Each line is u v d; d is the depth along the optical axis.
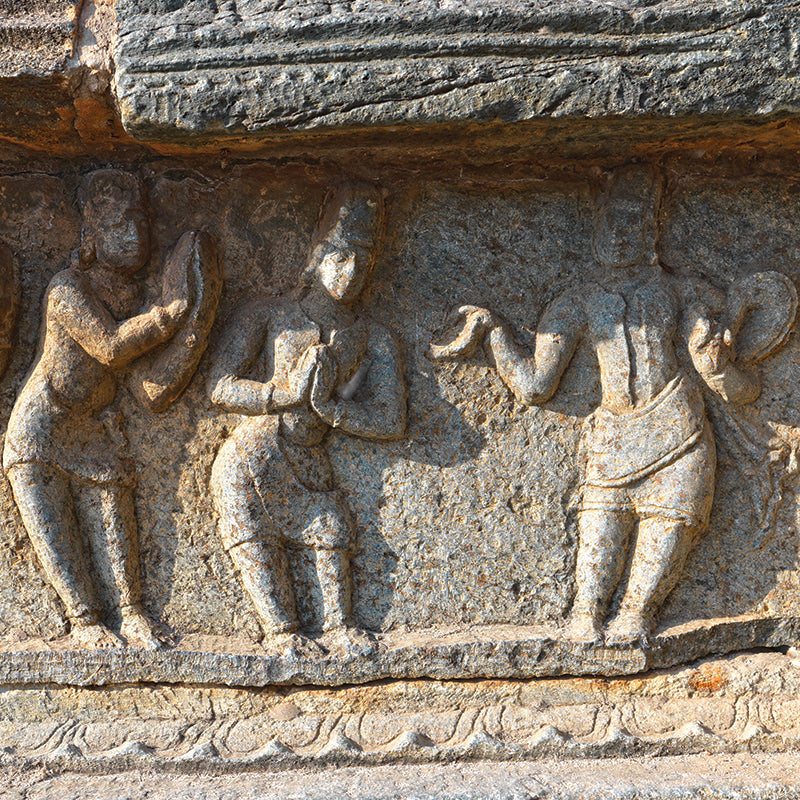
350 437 2.06
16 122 1.88
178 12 1.70
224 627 2.03
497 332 2.06
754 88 1.68
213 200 2.06
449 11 1.67
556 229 2.08
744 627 2.06
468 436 2.08
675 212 2.09
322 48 1.67
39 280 2.04
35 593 2.01
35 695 1.95
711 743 1.95
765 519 2.08
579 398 2.07
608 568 2.04
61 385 1.96
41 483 1.95
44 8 1.74
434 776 1.86
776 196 2.09
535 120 1.71
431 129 1.75
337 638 1.99
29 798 1.80
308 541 2.00
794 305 2.05
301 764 1.90
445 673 1.99
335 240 1.98
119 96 1.69
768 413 2.09
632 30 1.68
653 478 2.03
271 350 2.02
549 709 2.00
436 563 2.06
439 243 2.09
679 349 2.06
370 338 2.06
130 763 1.88
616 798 1.78
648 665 2.01
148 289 2.03
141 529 2.06
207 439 2.05
